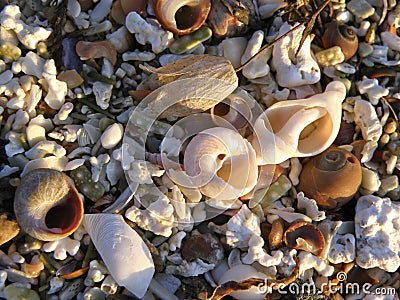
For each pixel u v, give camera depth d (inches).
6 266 5.2
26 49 5.9
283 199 5.8
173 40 5.9
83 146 5.6
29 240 5.3
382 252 5.6
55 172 5.2
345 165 5.5
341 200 5.6
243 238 5.4
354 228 5.7
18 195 5.1
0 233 5.1
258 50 5.9
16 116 5.6
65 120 5.7
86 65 5.8
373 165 5.9
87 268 5.3
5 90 5.6
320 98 5.6
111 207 5.5
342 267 5.7
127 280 5.2
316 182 5.6
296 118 5.5
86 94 5.7
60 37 5.8
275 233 5.5
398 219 5.7
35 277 5.3
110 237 5.3
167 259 5.5
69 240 5.3
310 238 5.5
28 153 5.5
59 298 5.3
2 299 5.1
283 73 5.9
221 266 5.5
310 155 5.7
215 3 5.9
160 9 5.7
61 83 5.6
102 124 5.6
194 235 5.5
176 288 5.4
